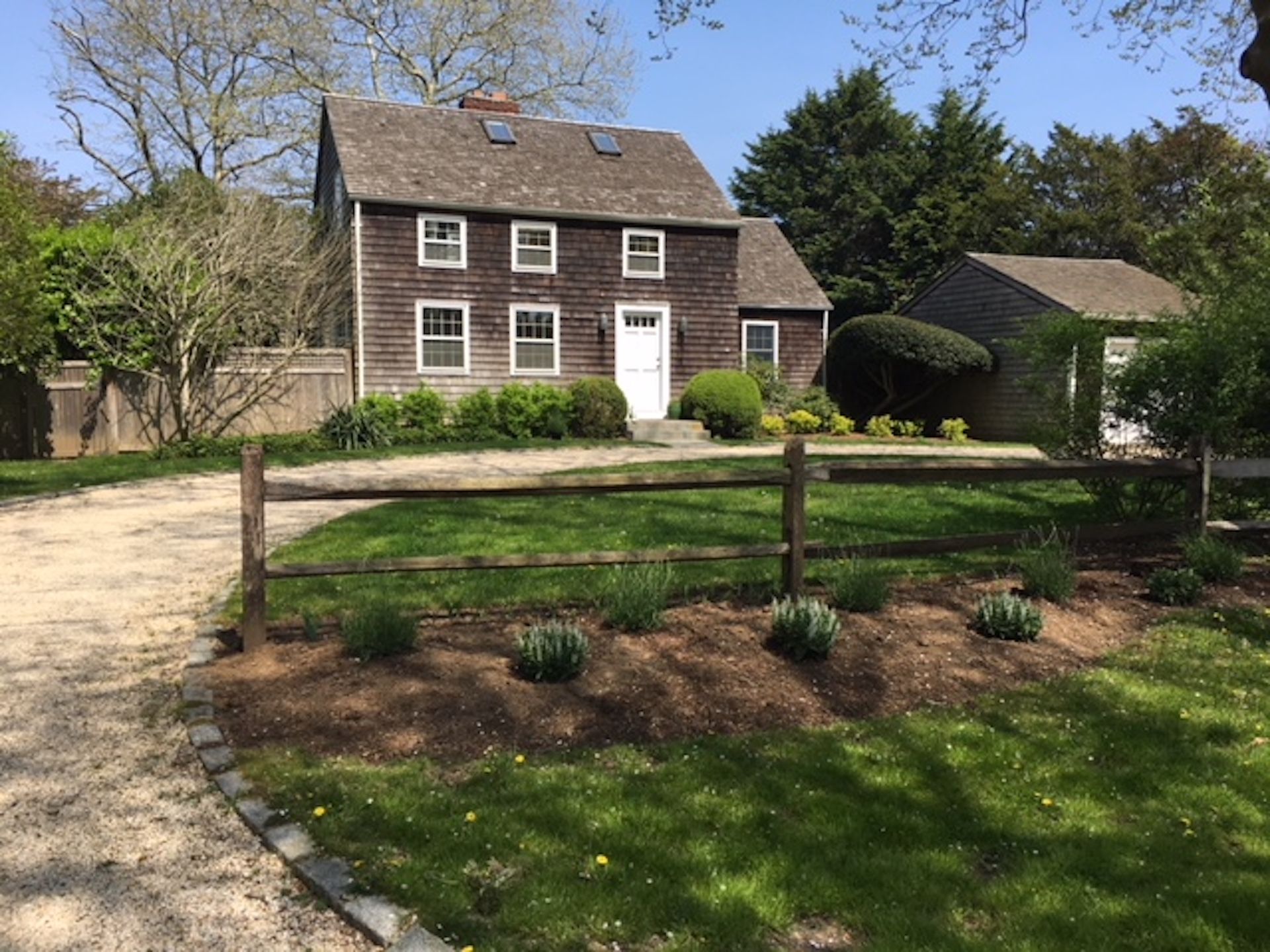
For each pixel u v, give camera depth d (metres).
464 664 4.56
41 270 11.36
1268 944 2.62
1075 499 10.04
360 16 29.31
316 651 4.83
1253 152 23.98
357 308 18.75
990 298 23.05
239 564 7.39
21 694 4.51
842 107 38.31
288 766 3.62
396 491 4.89
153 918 2.74
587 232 20.75
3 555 7.84
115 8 27.36
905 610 5.64
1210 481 7.43
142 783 3.57
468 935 2.59
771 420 21.59
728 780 3.56
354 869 2.91
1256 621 5.73
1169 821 3.35
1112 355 8.25
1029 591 6.05
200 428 16.73
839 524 8.59
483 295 19.91
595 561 5.18
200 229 16.08
